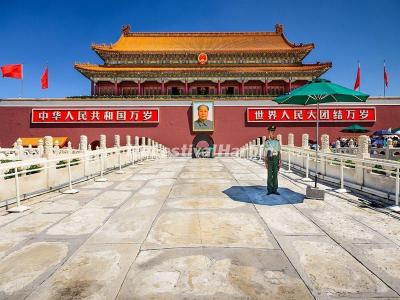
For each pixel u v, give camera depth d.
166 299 3.52
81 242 5.36
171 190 10.46
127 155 20.48
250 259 4.61
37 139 36.34
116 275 4.11
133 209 7.76
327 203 8.33
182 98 37.56
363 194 9.45
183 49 47.88
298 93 8.32
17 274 4.15
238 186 11.27
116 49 45.75
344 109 36.22
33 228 6.18
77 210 7.70
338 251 4.91
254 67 44.72
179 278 4.02
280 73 42.88
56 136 36.75
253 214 7.17
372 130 36.00
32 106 37.00
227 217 6.92
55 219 6.86
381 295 3.61
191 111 37.34
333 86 8.37
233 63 46.66
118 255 4.77
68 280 3.98
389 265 4.39
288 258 4.64
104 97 37.94
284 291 3.69
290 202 8.45
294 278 4.02
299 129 36.53
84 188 10.99
